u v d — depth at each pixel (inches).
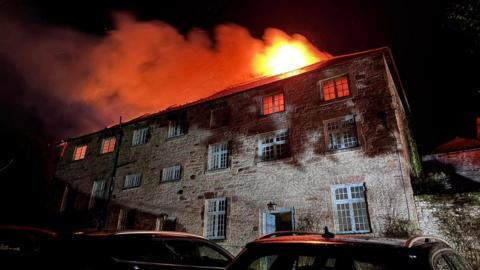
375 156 458.6
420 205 410.9
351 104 511.2
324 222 463.5
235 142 613.6
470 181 688.4
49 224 816.9
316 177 495.5
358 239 114.0
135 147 770.8
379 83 500.1
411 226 399.2
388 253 97.7
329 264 110.5
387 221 418.3
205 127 674.8
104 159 813.9
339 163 483.5
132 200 706.8
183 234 210.8
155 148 733.9
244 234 526.9
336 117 516.7
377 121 476.7
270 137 577.6
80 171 846.5
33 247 302.7
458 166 717.3
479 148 706.2
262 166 557.6
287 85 597.9
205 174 624.7
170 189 658.8
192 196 620.4
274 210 512.1
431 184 434.6
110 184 761.6
